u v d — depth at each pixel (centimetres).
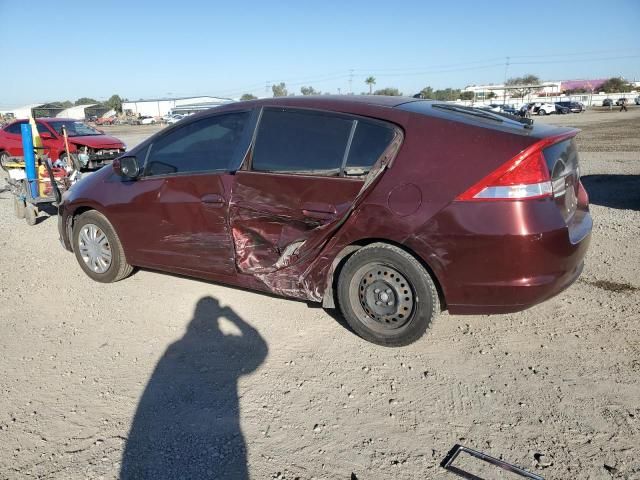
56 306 466
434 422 290
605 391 312
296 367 351
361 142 358
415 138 342
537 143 314
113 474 257
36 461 268
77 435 288
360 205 349
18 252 641
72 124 1573
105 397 323
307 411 303
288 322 416
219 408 309
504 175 313
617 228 673
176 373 349
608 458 257
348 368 347
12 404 317
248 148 400
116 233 484
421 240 330
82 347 389
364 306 369
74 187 522
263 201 386
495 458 261
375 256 351
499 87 10206
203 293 479
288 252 383
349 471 255
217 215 409
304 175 372
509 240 311
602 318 406
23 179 784
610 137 2328
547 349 363
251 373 346
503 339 380
